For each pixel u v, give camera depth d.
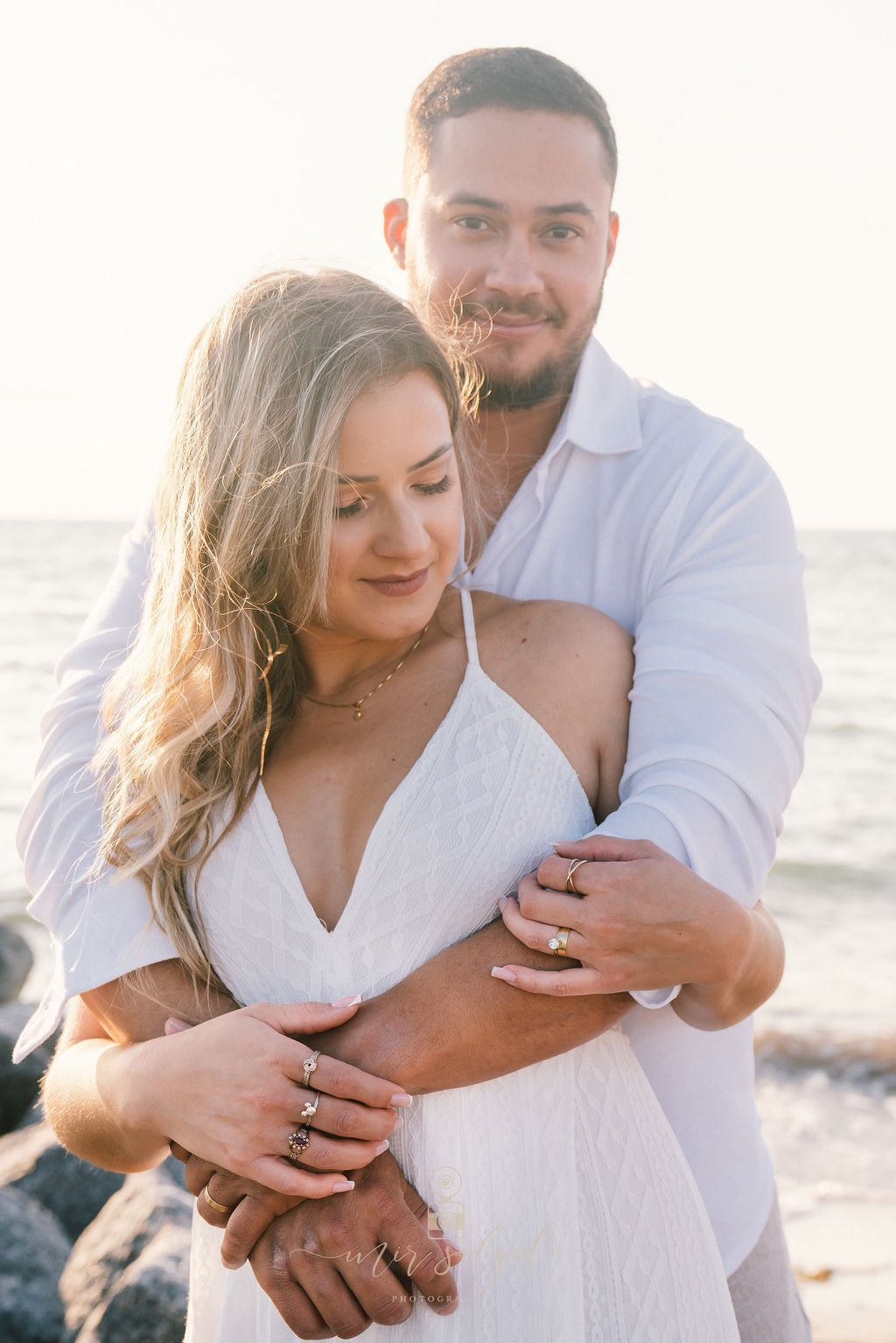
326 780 1.76
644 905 1.53
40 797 1.98
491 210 2.18
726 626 1.85
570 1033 1.60
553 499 2.20
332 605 1.70
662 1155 1.70
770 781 1.77
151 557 2.05
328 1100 1.53
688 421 2.13
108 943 1.79
